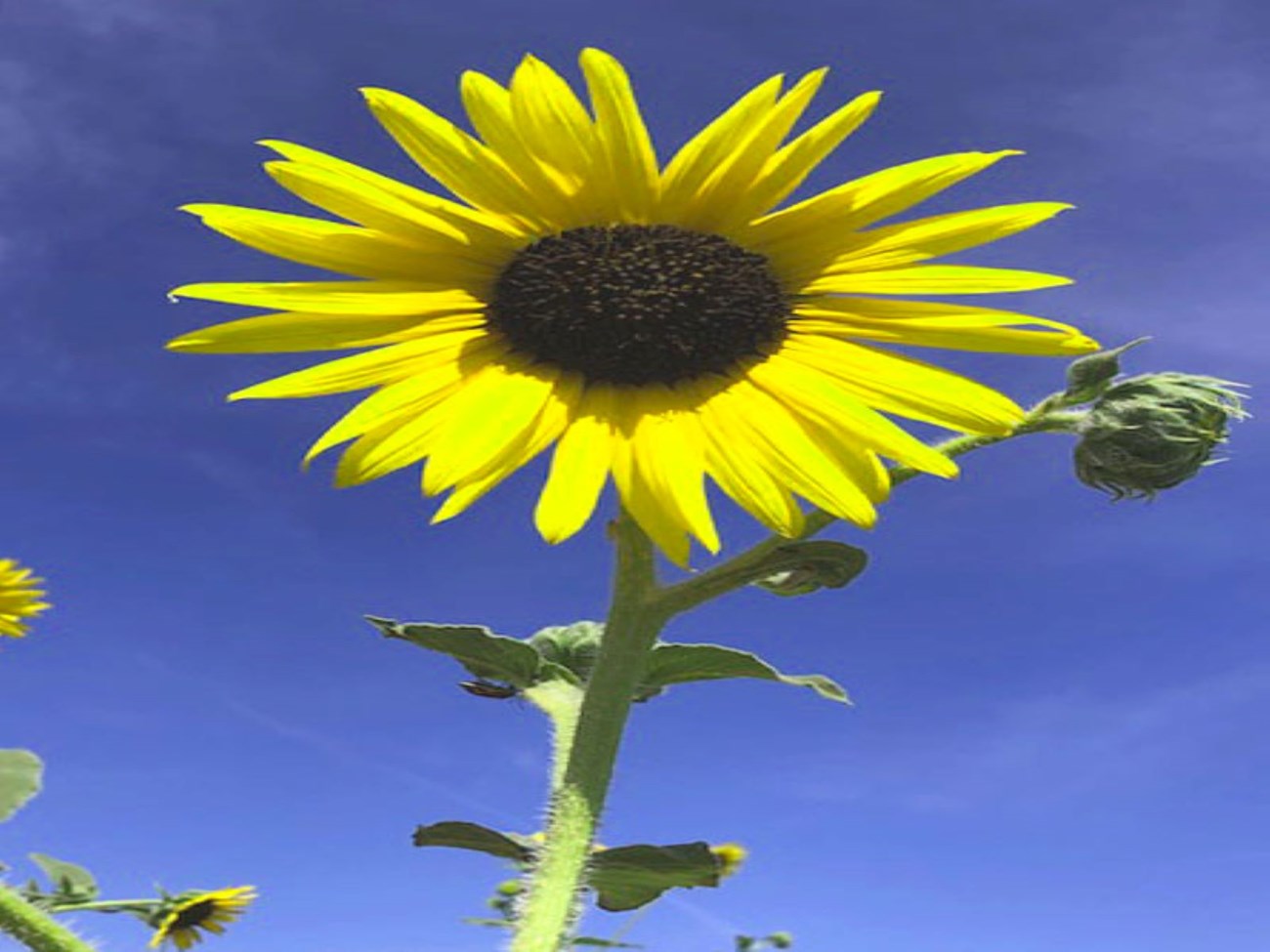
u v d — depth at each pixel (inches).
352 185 6.3
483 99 6.5
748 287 6.4
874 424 5.7
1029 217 6.4
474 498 5.4
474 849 6.5
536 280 6.3
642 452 5.7
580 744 6.2
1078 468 7.3
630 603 6.3
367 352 6.0
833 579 6.1
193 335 6.0
